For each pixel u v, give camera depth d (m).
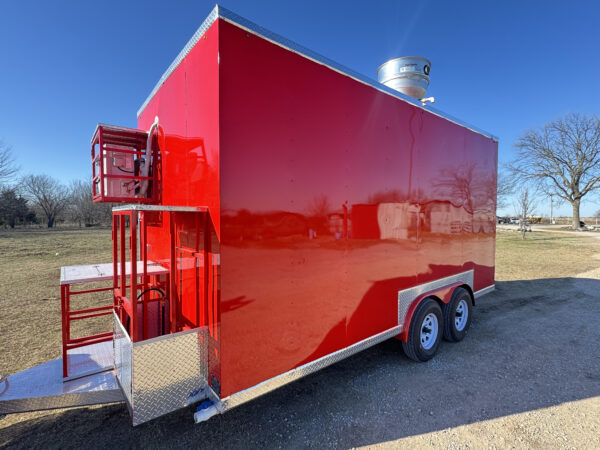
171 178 2.74
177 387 2.11
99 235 26.27
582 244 18.62
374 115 3.05
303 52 2.45
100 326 4.84
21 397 2.20
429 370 3.56
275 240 2.29
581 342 4.43
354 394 3.06
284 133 2.33
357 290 2.91
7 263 11.00
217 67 1.99
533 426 2.61
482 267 5.02
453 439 2.45
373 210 3.05
